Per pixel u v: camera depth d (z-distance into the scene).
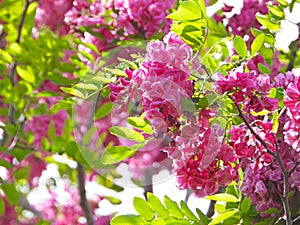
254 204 1.52
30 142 2.11
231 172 1.37
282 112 1.42
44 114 2.14
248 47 1.92
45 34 2.04
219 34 1.92
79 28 2.05
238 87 1.38
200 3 1.40
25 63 2.06
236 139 1.42
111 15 1.97
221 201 1.52
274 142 1.45
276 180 1.50
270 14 1.64
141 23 1.88
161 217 1.50
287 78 1.52
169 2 1.88
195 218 1.51
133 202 1.50
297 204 1.54
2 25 2.13
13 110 2.13
